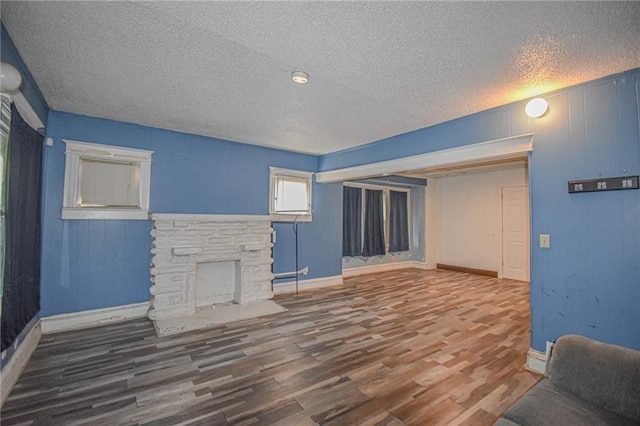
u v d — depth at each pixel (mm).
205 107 3117
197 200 4223
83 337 3115
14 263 2248
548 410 1387
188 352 2811
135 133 3764
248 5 1573
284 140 4406
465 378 2400
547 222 2516
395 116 3229
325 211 5609
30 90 2482
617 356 1461
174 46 1995
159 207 3936
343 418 1918
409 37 1831
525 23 1662
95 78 2479
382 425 1855
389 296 4902
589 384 1463
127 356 2719
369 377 2404
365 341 3102
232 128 3855
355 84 2502
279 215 4992
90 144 3471
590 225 2309
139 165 3818
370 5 1548
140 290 3789
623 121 2176
